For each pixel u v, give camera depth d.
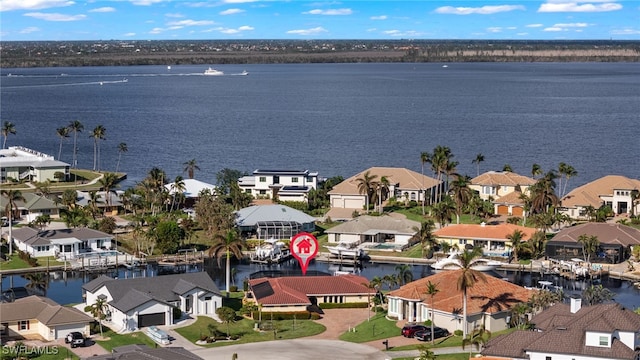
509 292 124.31
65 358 105.94
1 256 166.88
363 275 157.12
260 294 132.00
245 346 112.88
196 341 115.69
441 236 172.88
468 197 188.12
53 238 169.00
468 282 112.56
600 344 90.75
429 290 119.25
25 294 142.75
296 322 125.94
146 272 160.88
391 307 127.88
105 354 100.69
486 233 170.50
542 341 93.19
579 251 160.50
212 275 159.38
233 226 183.25
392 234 178.50
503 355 94.69
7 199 198.75
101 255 167.12
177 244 173.12
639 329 92.88
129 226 190.12
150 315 122.75
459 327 117.81
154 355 94.81
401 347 111.00
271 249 170.00
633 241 163.12
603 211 193.62
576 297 111.56
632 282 149.12
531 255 164.88
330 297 135.50
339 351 109.75
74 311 118.19
